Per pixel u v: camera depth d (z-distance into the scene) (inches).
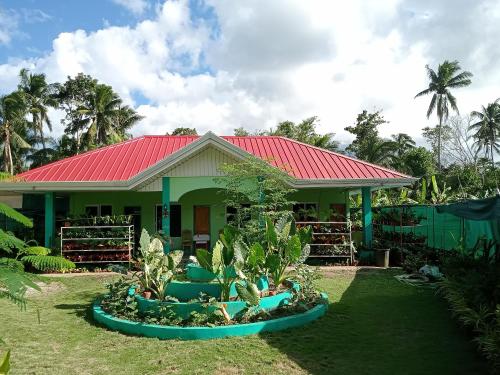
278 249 378.9
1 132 1593.3
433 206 583.5
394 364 243.9
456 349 267.1
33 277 136.3
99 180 610.5
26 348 272.5
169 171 610.2
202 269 373.1
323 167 671.8
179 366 241.6
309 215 673.0
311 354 259.0
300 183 619.5
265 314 319.0
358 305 378.6
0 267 129.6
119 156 711.1
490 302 291.1
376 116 1873.8
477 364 243.1
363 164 682.8
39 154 1840.6
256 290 311.9
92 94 1897.1
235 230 400.2
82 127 1892.2
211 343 277.4
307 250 387.5
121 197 735.7
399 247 624.1
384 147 1658.5
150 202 740.0
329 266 601.3
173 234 737.0
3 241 139.1
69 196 757.9
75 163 675.4
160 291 339.0
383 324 319.9
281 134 1457.9
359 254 625.3
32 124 1811.0
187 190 611.8
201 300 313.9
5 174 178.5
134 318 318.7
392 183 621.3
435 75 1859.0
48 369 238.4
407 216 635.5
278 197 498.3
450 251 537.6
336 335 293.7
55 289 470.3
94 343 281.7
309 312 329.7
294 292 354.3
